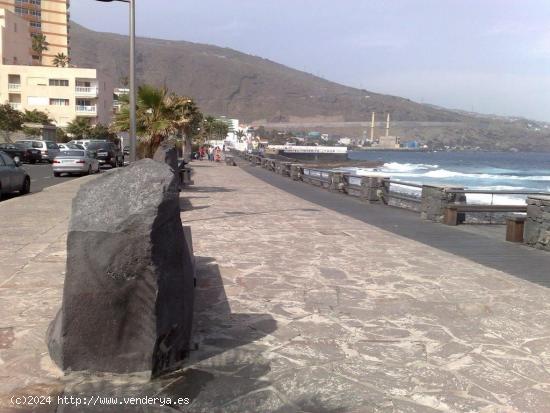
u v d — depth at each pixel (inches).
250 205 624.4
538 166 4493.1
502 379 159.3
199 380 152.6
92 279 144.3
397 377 159.3
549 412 140.3
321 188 912.3
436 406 142.4
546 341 191.0
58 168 1074.7
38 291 236.8
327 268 296.0
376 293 247.3
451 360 172.6
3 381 147.9
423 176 2596.0
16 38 3676.2
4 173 650.2
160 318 148.9
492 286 263.9
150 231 142.0
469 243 391.5
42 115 2883.9
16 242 354.6
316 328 198.8
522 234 397.7
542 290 257.4
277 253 335.0
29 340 178.4
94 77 3289.9
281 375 158.1
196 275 273.0
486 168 3882.9
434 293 249.1
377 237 406.3
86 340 148.6
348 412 138.4
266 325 200.7
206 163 2076.8
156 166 152.6
